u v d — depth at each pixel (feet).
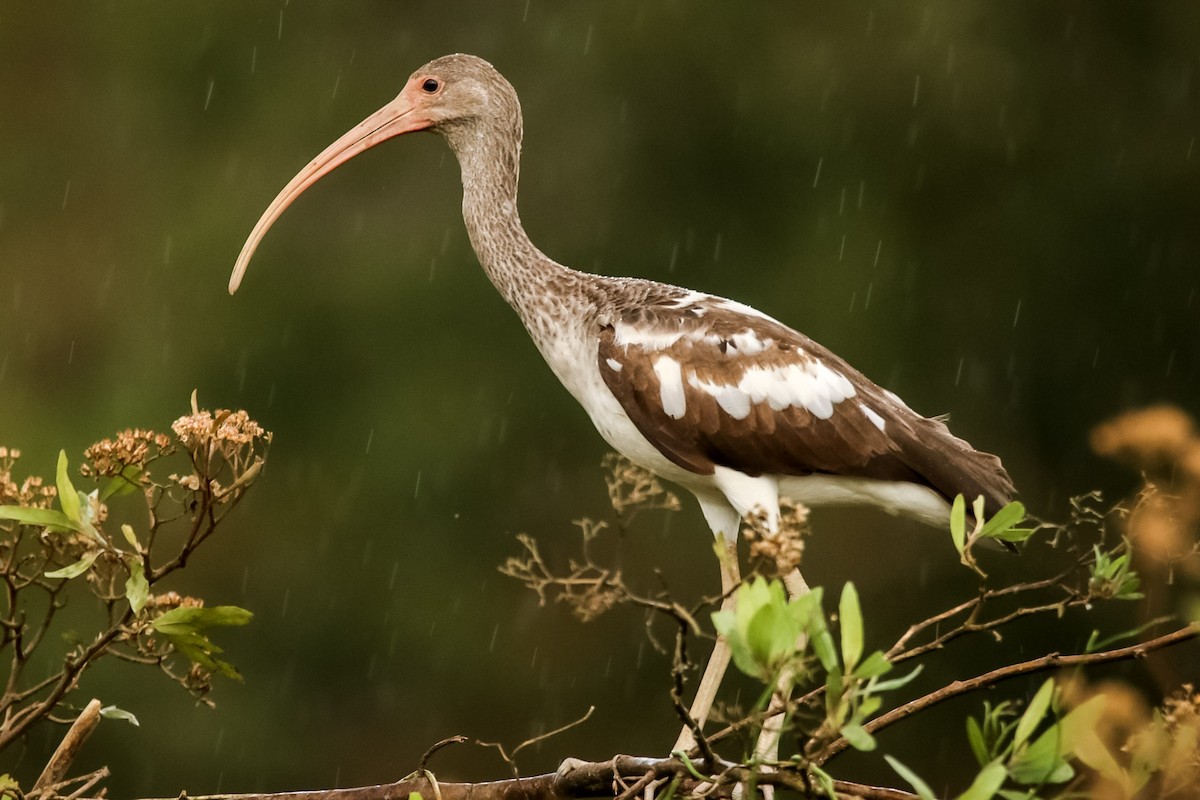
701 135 57.06
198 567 51.19
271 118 58.49
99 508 16.72
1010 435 55.16
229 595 51.31
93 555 16.53
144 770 48.55
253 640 51.19
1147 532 15.10
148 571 16.75
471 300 54.75
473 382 53.83
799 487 23.54
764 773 14.56
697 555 50.49
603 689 50.47
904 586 51.44
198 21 59.88
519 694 50.80
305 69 59.06
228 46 59.62
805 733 13.01
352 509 52.65
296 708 50.85
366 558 52.19
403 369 54.08
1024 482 55.01
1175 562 15.12
